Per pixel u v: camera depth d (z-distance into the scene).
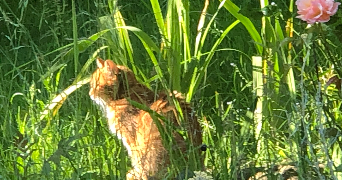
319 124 2.30
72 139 2.56
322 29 2.45
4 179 2.69
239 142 2.71
